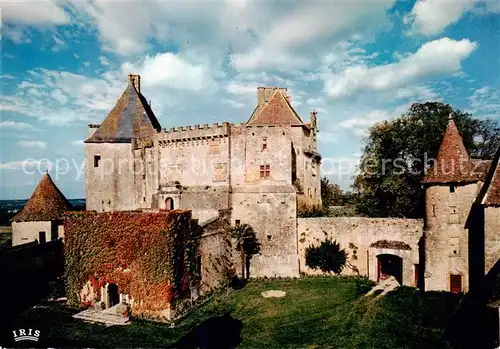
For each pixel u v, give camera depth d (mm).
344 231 31875
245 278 31625
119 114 41125
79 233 25750
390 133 37875
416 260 28734
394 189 35781
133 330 21359
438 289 26078
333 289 27922
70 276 25859
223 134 34031
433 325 20781
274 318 22656
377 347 18547
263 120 35875
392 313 22734
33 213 33156
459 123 35844
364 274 31250
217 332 20969
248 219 32875
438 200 26219
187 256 25047
